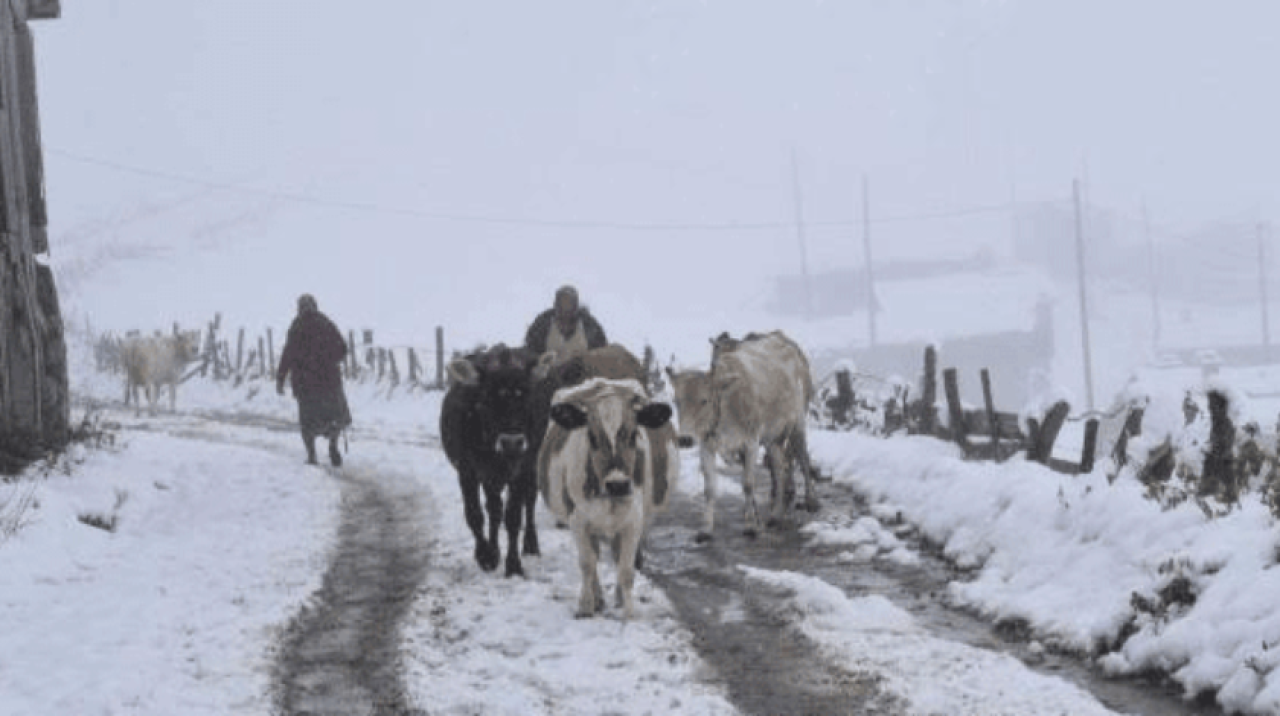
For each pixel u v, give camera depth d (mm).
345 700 7191
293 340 17016
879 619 8531
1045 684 7000
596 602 8766
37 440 13766
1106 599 8062
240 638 8234
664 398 20938
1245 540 7586
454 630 8531
